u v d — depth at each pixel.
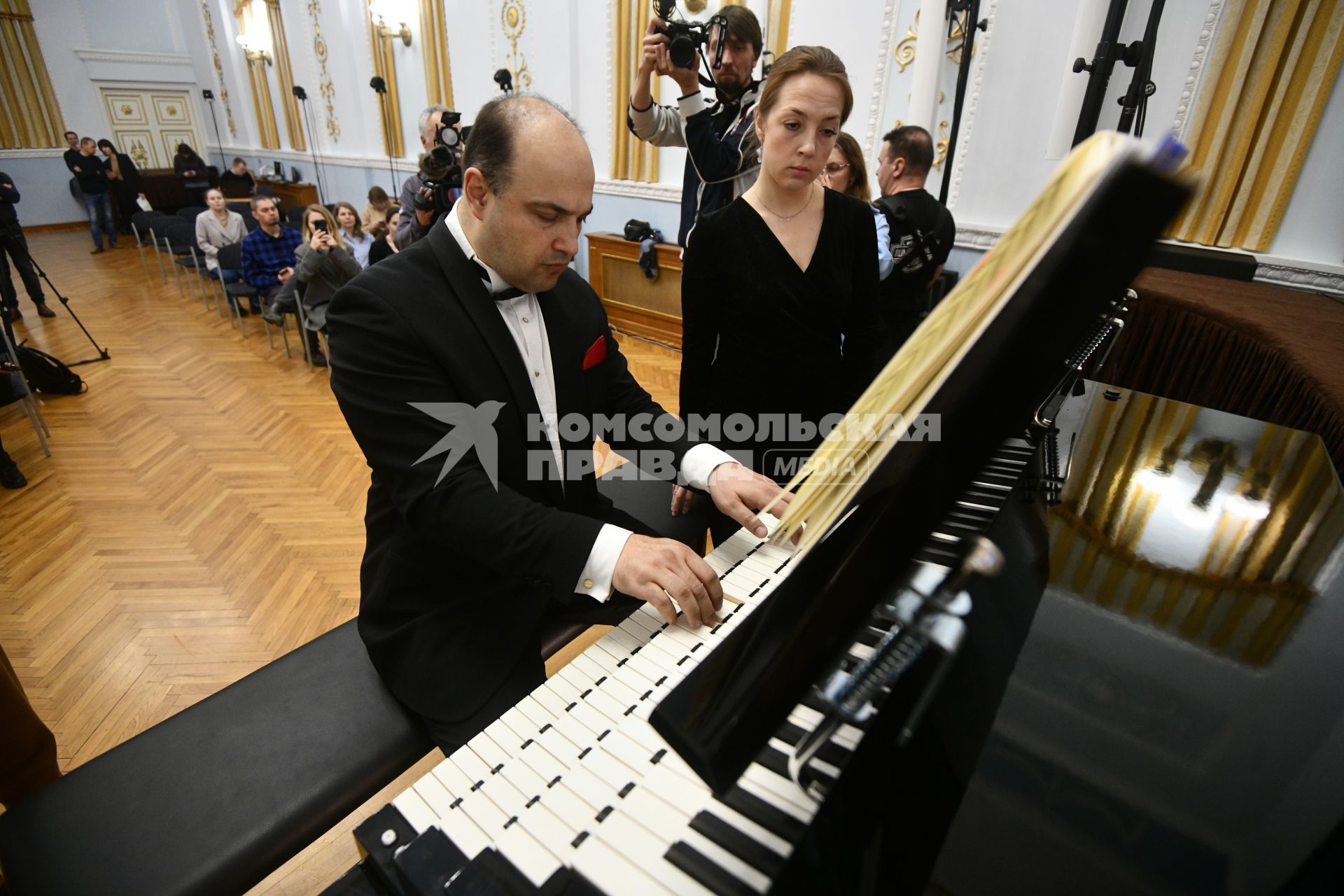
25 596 2.17
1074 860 0.42
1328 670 0.62
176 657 1.94
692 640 0.77
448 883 0.50
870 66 3.47
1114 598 0.73
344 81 7.09
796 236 1.35
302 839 0.86
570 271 1.17
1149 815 0.45
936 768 0.46
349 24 6.63
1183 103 2.68
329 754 0.94
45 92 8.88
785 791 0.50
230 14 8.49
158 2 9.34
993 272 0.35
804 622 0.43
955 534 0.62
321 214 3.96
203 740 0.95
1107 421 1.36
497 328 0.96
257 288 4.89
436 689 0.97
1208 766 0.49
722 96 2.02
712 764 0.39
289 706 1.01
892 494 0.46
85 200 7.81
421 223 3.05
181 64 9.73
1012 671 0.59
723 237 1.37
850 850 0.40
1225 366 1.85
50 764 1.16
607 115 4.82
